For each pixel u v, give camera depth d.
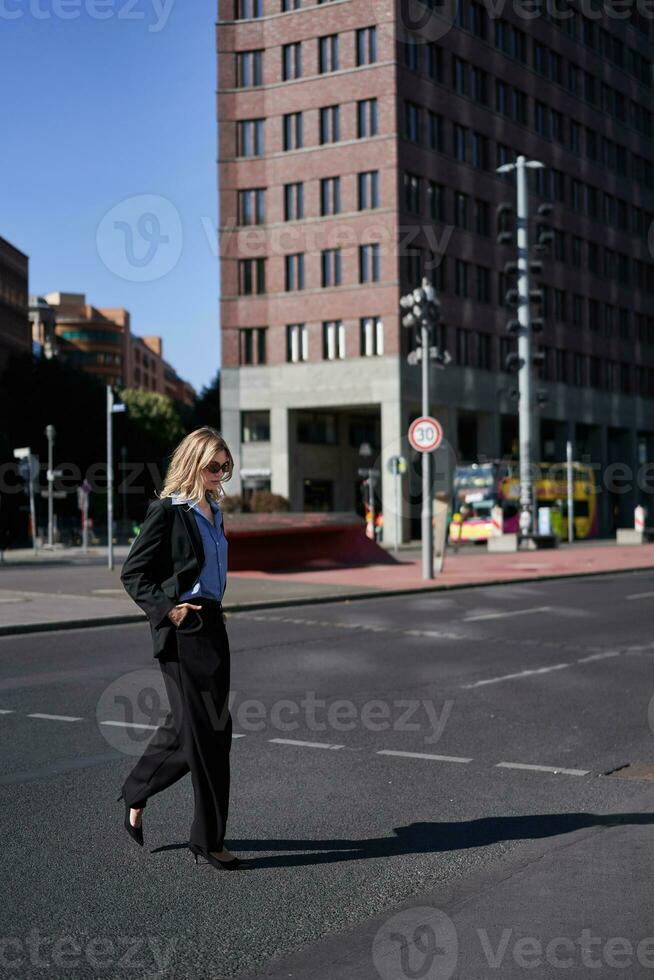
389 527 54.59
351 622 16.92
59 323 146.50
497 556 37.00
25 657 12.85
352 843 5.54
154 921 4.42
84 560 40.41
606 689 10.54
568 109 66.38
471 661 12.53
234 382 57.38
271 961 4.01
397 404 54.06
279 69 56.19
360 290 54.81
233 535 26.86
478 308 59.03
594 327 70.06
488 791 6.64
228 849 5.43
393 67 53.75
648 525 76.44
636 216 74.06
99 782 6.83
